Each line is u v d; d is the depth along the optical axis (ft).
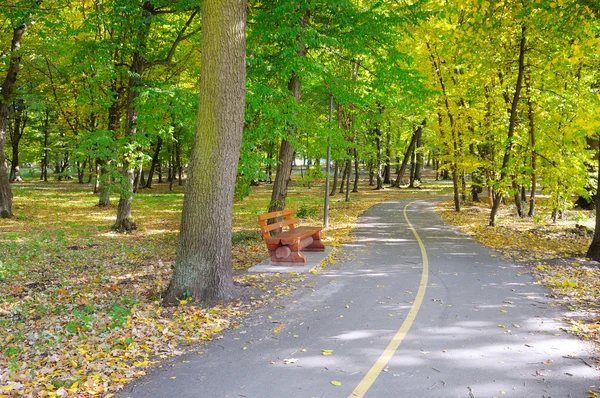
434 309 21.26
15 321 21.08
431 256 35.68
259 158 39.06
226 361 15.38
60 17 53.83
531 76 55.06
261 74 38.42
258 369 14.66
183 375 14.26
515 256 35.35
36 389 13.21
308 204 89.15
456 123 68.39
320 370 14.51
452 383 13.43
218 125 22.80
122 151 48.24
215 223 23.03
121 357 15.72
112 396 12.85
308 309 21.53
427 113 75.72
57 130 122.21
